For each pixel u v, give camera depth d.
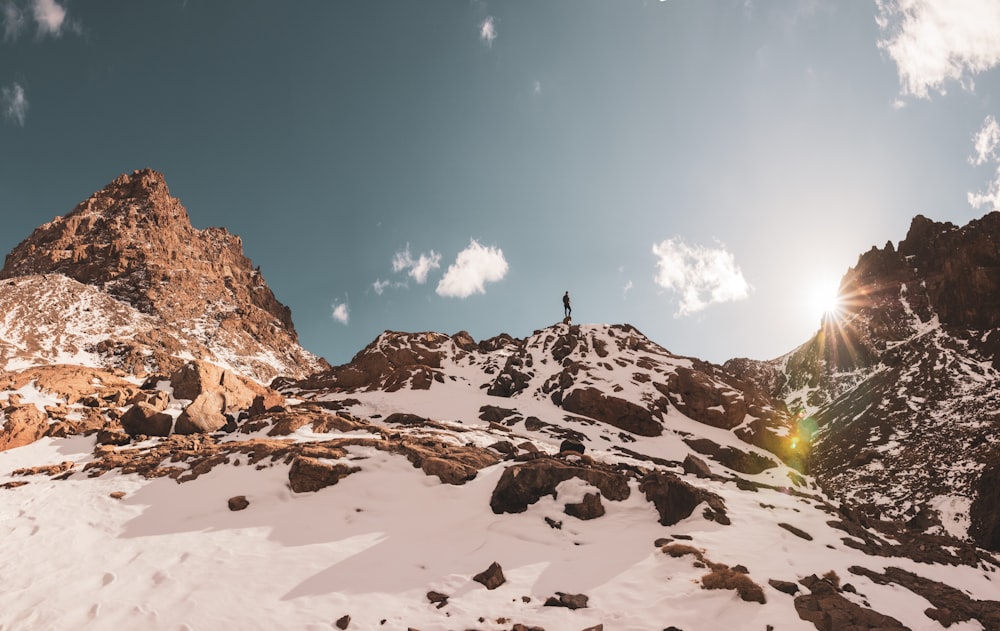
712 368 53.16
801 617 11.86
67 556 15.79
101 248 109.44
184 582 14.16
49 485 22.28
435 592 13.57
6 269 110.31
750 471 36.25
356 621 12.27
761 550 15.63
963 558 17.67
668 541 16.14
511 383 50.88
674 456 36.41
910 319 60.53
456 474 20.67
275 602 13.15
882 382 51.81
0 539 16.97
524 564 15.16
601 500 18.64
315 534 17.23
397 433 27.17
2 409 30.89
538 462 20.02
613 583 13.88
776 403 51.62
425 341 62.50
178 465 23.23
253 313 114.88
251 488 20.30
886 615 12.20
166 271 109.44
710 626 11.69
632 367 50.75
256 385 40.62
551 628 11.80
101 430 28.97
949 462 33.72
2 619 12.46
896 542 18.67
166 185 142.75
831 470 39.78
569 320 64.81
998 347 46.88
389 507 18.97
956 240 61.81
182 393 36.25
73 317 80.31
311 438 26.22
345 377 56.41
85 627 12.09
